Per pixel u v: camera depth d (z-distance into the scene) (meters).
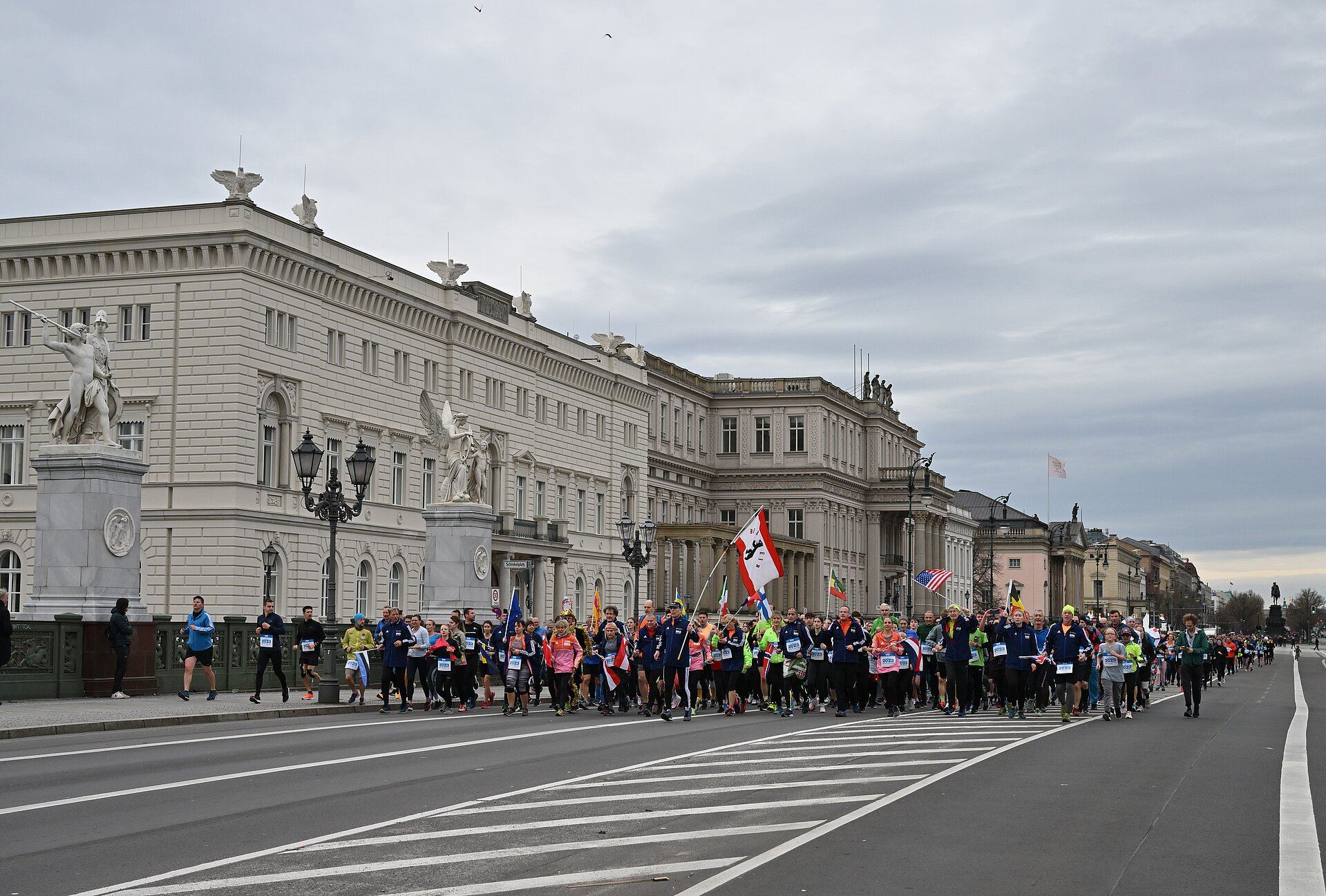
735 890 11.25
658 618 34.97
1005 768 20.58
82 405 34.72
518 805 16.02
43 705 30.86
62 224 67.00
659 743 24.53
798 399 132.25
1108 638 33.53
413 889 11.23
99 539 34.28
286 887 11.29
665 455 121.88
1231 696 49.84
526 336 88.06
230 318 64.12
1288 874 12.41
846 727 29.50
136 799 16.27
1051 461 124.31
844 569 138.75
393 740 24.92
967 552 181.62
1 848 13.01
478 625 39.09
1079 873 12.29
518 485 87.44
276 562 66.50
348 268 72.25
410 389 77.12
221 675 38.53
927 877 11.90
